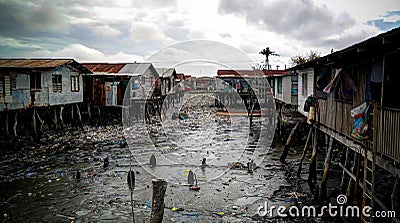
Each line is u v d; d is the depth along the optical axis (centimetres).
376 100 670
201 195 902
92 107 2391
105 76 2295
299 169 1080
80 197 894
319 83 1075
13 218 769
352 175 750
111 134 1875
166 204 841
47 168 1168
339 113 848
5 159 1286
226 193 918
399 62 611
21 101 1652
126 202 859
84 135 1842
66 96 2017
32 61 1928
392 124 569
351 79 780
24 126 1897
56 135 1816
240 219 756
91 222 750
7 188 960
